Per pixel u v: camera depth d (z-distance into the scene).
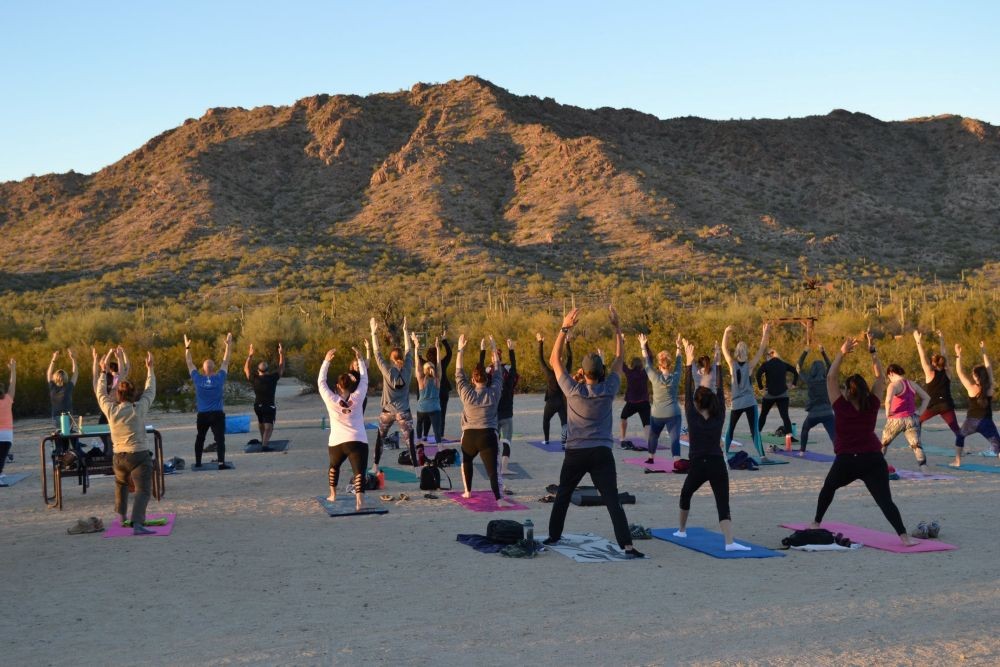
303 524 10.67
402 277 110.50
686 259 117.94
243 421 21.81
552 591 7.55
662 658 5.82
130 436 10.30
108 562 8.86
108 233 149.38
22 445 20.33
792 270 118.50
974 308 50.22
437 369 17.78
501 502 11.71
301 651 6.07
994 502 11.78
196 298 100.69
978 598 7.14
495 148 173.12
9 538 10.21
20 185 180.88
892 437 14.55
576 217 137.75
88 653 6.16
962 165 192.50
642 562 8.62
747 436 19.70
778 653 5.88
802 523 10.45
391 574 8.21
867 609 6.87
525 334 48.38
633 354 33.59
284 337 48.16
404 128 195.38
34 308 92.25
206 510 11.68
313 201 161.50
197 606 7.26
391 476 14.42
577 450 9.05
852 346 9.41
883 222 158.25
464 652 6.00
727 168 186.38
